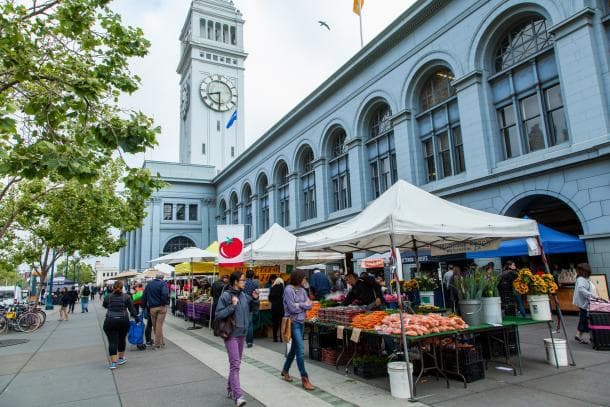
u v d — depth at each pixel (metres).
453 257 15.98
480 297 6.90
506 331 7.12
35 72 6.88
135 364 8.77
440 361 6.69
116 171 21.61
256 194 38.03
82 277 98.00
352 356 7.73
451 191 17.03
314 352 8.65
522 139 15.04
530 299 7.36
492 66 16.58
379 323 6.73
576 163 12.77
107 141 6.79
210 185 51.97
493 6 15.80
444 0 17.81
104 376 7.75
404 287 9.99
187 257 15.48
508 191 14.98
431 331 6.12
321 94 26.73
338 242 7.64
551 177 13.59
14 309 17.78
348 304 9.09
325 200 26.73
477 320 6.79
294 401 5.75
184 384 6.93
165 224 49.38
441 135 18.89
